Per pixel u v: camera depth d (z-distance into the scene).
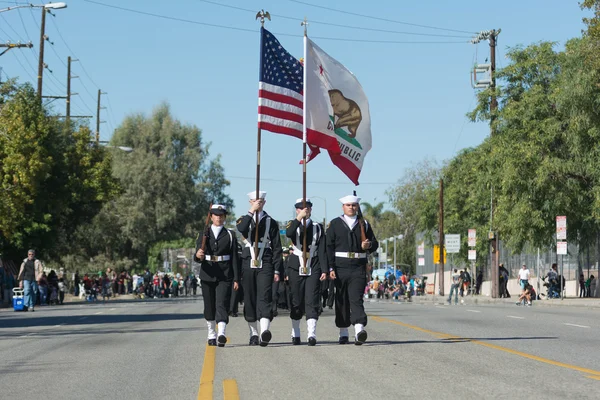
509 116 46.16
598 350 14.19
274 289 19.58
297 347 14.45
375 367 11.54
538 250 51.00
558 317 25.80
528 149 44.72
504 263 71.19
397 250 103.12
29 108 53.00
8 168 49.38
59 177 56.81
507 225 46.78
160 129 88.06
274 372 11.16
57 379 11.33
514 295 65.81
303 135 16.34
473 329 19.09
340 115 17.17
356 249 14.47
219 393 9.55
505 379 10.29
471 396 8.98
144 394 9.83
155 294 74.19
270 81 16.72
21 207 49.88
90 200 59.06
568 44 46.59
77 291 70.50
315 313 14.70
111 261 82.44
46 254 62.28
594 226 48.22
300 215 14.59
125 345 16.14
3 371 12.34
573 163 43.75
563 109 43.09
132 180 83.94
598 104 41.59
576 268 57.19
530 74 48.44
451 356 12.87
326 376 10.70
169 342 16.55
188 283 84.25
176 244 101.06
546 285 51.00
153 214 83.88
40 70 54.41
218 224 14.54
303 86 16.91
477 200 63.91
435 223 78.19
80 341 17.47
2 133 50.22
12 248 54.56
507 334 17.67
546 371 11.06
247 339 16.41
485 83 54.09
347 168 17.39
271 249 14.66
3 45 43.31
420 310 31.53
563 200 44.66
